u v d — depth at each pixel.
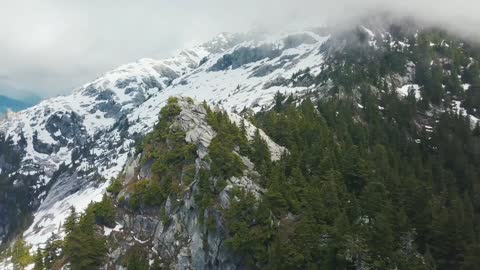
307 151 125.62
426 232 100.81
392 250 91.12
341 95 189.50
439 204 107.94
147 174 137.88
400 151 149.00
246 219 105.94
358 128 152.00
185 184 124.31
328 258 92.62
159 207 126.69
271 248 99.56
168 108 147.75
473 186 131.62
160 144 141.62
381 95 190.12
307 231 95.81
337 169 120.69
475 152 152.75
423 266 88.00
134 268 112.06
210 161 122.81
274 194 107.69
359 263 90.06
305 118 153.62
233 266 105.69
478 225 106.56
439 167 136.62
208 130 136.12
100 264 118.12
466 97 192.12
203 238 112.06
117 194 138.38
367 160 126.62
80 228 120.88
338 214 102.31
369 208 104.75
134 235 125.12
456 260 94.00
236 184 114.75
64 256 126.38
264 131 151.12
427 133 166.50
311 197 104.81
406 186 112.00
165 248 117.94
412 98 186.50
